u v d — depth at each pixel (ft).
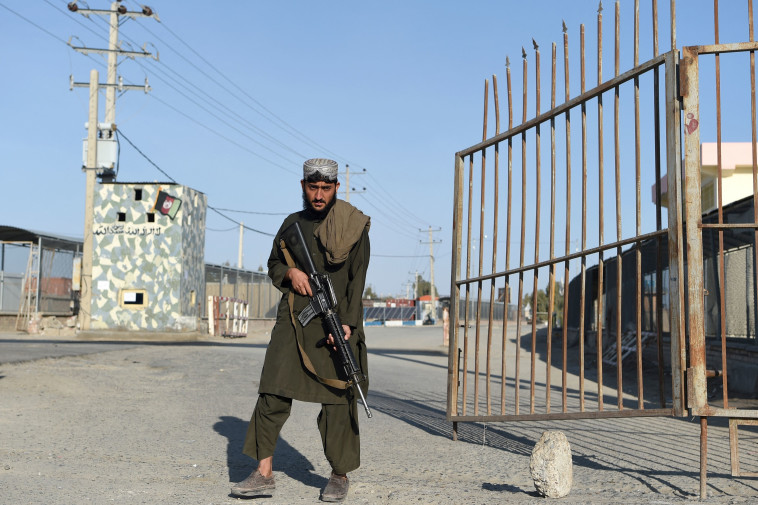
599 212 14.74
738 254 33.35
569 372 51.01
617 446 18.79
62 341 71.20
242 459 15.89
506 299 17.24
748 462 16.20
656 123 13.66
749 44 12.92
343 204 12.62
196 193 93.25
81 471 14.16
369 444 18.25
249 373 39.22
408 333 126.00
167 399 26.53
